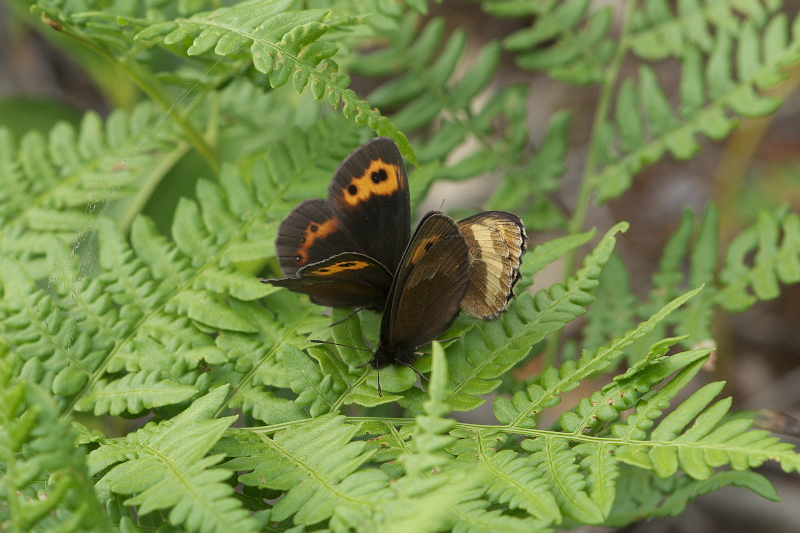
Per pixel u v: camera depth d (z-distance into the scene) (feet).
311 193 1.70
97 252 1.73
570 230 1.83
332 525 1.53
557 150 1.84
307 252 1.69
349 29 1.69
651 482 1.69
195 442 1.56
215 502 1.53
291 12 1.63
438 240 1.62
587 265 1.65
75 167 1.75
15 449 1.50
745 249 1.76
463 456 1.58
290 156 1.71
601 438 1.57
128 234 1.80
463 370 1.63
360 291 1.67
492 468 1.56
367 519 1.52
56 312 1.64
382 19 1.73
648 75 1.83
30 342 1.63
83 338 1.64
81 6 1.69
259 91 1.84
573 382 1.60
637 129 1.82
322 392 1.63
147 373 1.62
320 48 1.62
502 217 1.65
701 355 1.58
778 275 1.75
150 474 1.55
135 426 1.77
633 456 1.55
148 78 1.76
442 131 1.84
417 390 1.64
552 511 1.53
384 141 1.67
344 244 1.69
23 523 1.50
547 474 1.56
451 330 1.66
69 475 1.50
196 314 1.65
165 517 1.58
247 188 1.70
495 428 1.60
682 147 1.80
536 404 1.60
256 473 1.56
